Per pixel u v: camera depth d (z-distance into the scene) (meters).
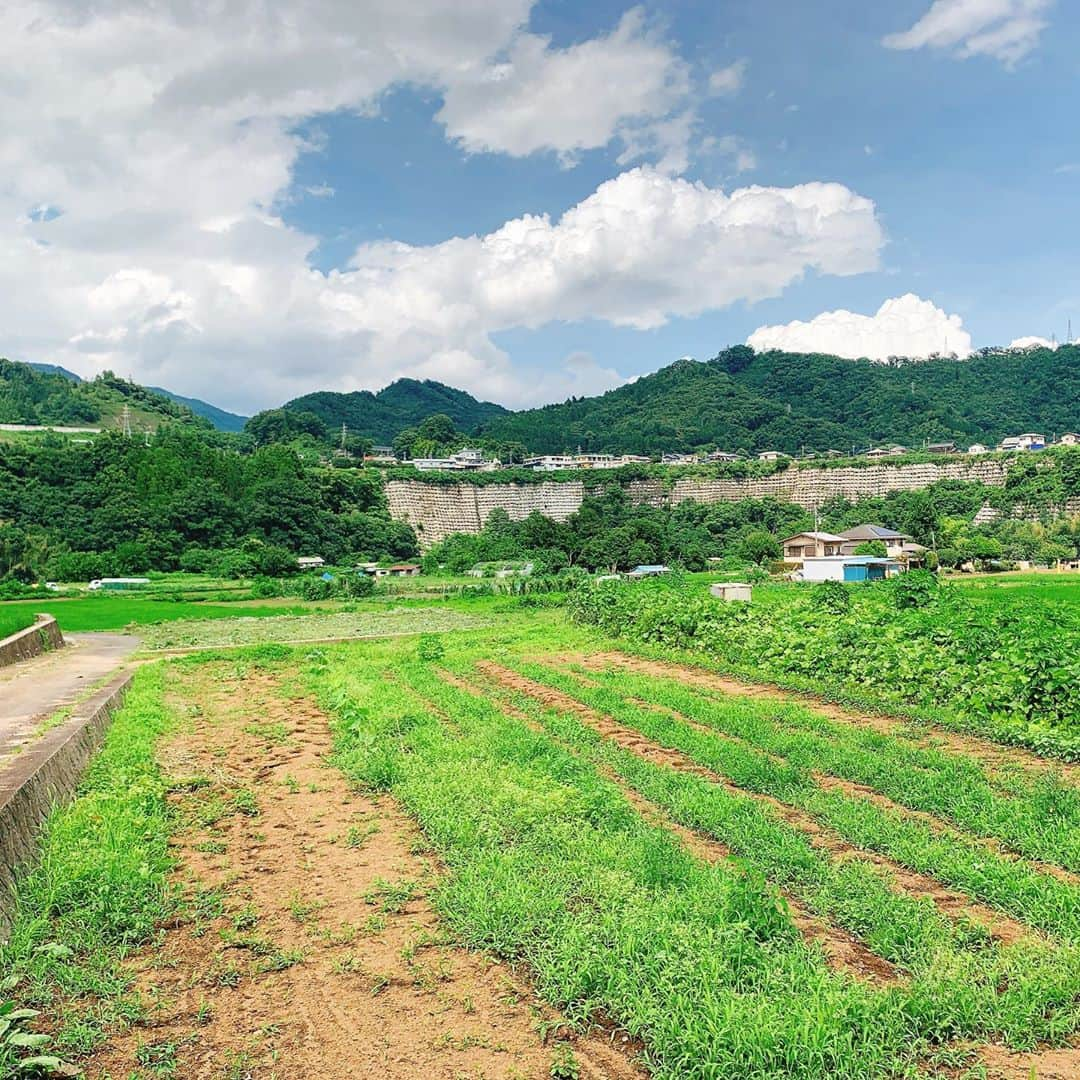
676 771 11.14
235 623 42.12
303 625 40.34
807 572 65.38
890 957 6.33
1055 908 6.81
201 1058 5.31
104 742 13.28
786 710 14.61
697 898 6.97
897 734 13.09
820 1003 5.48
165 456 86.25
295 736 14.58
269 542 81.12
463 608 49.44
